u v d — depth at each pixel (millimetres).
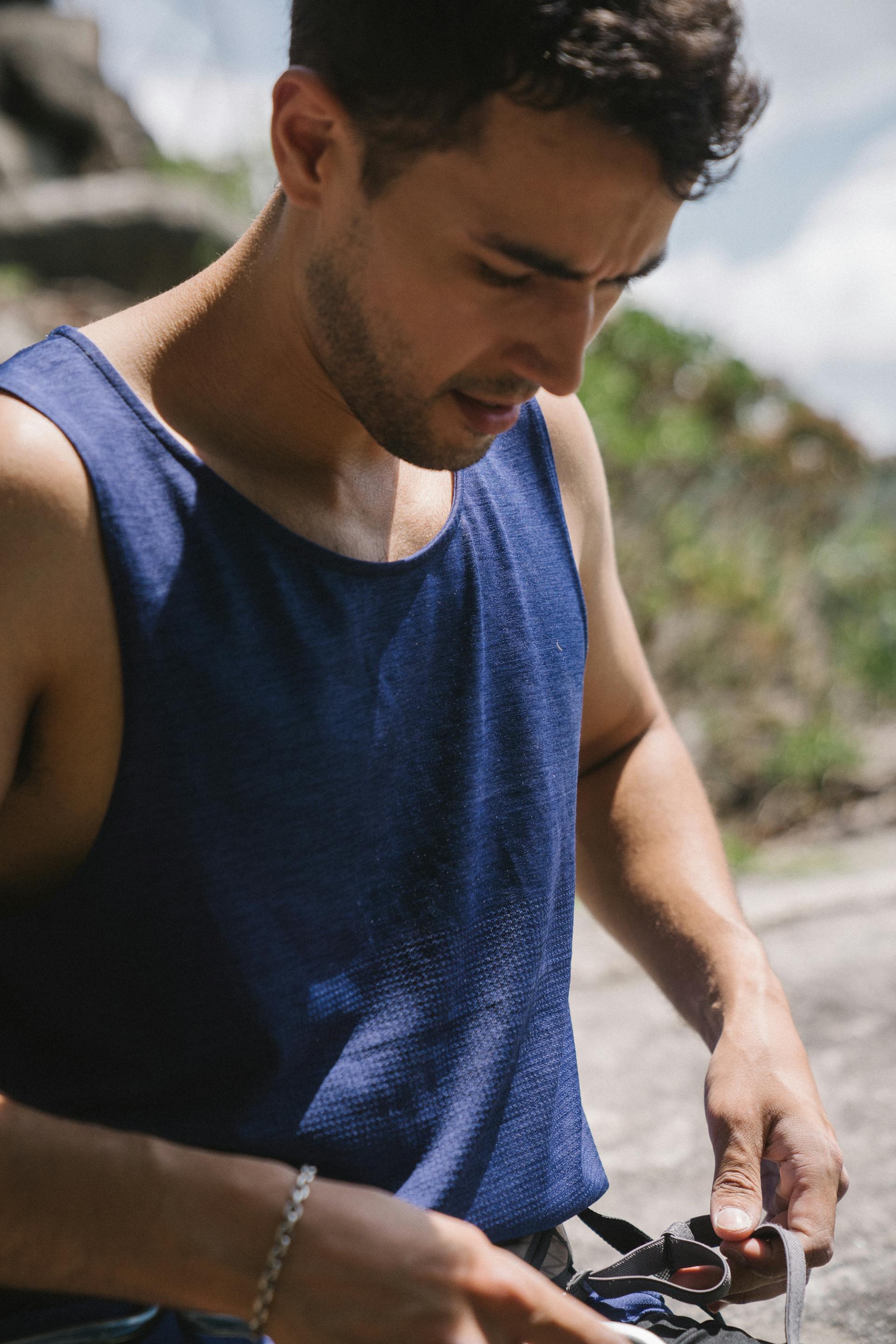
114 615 956
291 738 1010
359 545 1099
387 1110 1060
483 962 1134
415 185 929
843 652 5832
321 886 1032
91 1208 889
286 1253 888
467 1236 918
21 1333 1000
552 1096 1184
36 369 983
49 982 1031
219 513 992
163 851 981
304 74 959
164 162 10336
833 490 6461
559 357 966
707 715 5359
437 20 888
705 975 1355
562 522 1281
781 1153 1223
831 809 5047
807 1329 1655
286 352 1041
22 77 10422
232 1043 1018
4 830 1017
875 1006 2600
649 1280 1148
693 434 6258
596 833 1484
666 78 884
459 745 1117
